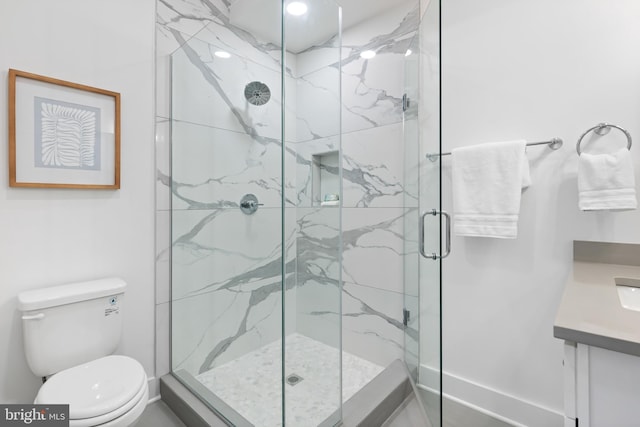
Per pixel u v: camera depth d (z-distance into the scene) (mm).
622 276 1104
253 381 1401
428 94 1376
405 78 1815
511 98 1516
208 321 1617
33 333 1222
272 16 1356
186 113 1721
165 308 1775
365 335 2092
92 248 1515
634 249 1244
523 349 1511
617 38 1263
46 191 1383
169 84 1771
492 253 1587
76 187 1445
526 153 1481
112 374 1205
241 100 1455
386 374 1768
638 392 608
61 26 1401
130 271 1640
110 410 1015
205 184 1624
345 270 2188
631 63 1237
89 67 1484
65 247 1437
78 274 1475
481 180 1506
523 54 1479
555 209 1411
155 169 1728
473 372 1663
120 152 1582
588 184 1244
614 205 1192
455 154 1588
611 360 633
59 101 1399
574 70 1354
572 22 1356
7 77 1274
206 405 1492
